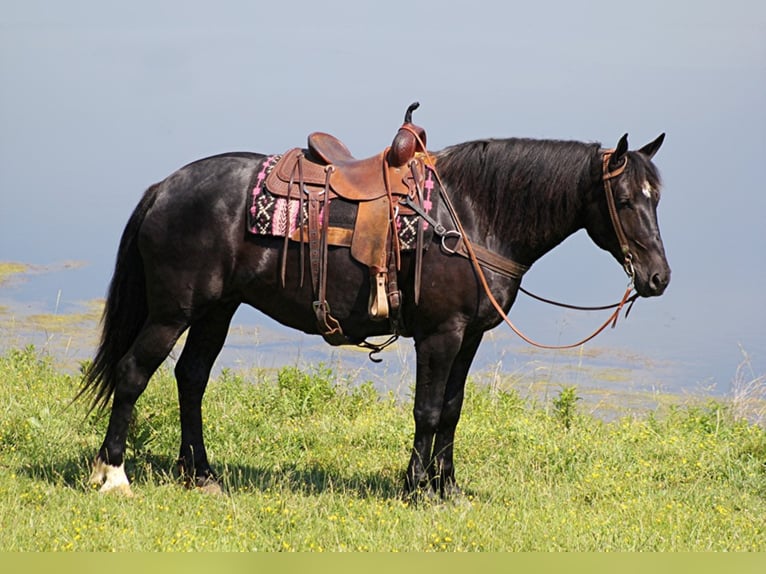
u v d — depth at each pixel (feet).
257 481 38.75
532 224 35.19
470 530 33.19
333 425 47.39
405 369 60.85
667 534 33.88
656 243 34.40
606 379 71.20
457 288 34.60
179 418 42.22
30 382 50.88
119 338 37.06
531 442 44.52
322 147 36.22
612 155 34.47
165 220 35.42
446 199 34.94
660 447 45.55
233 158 36.14
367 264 34.32
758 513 37.68
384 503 35.76
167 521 33.12
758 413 54.03
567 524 34.14
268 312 36.52
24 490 35.27
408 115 36.04
